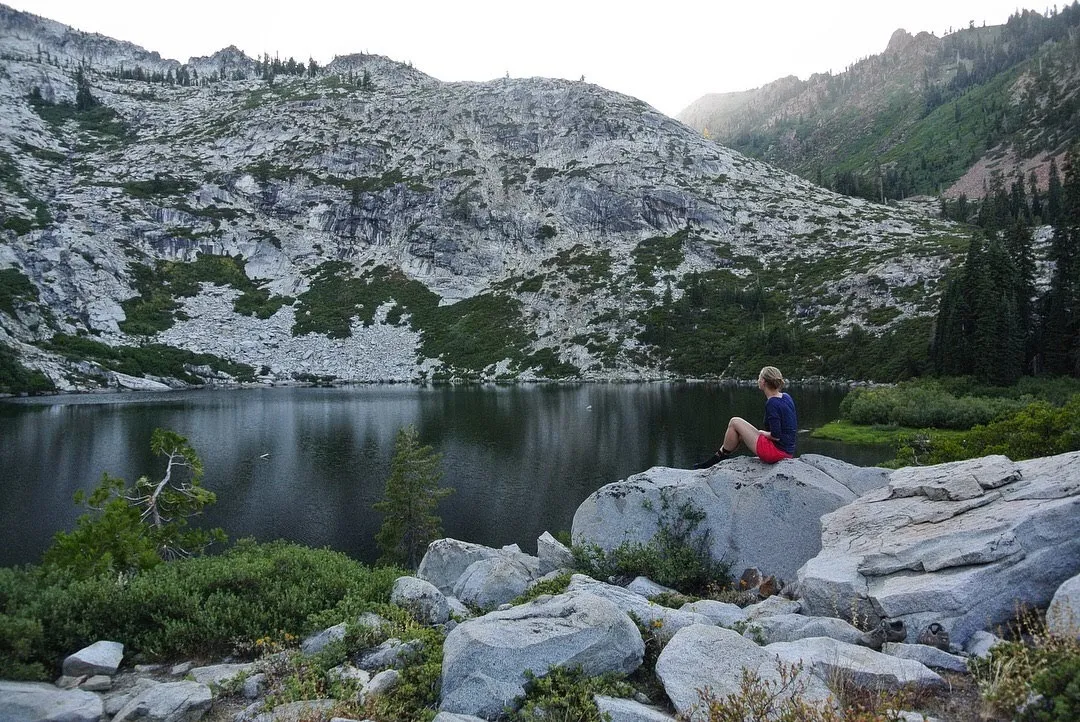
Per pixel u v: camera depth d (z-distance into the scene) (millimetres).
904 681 5012
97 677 6707
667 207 172250
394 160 199000
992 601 6051
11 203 144500
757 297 131500
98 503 19250
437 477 32688
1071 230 77938
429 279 163375
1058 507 6391
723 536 9992
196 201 171500
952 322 80250
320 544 33656
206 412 81625
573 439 61938
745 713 4438
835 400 83562
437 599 8820
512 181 190125
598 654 5914
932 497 8109
